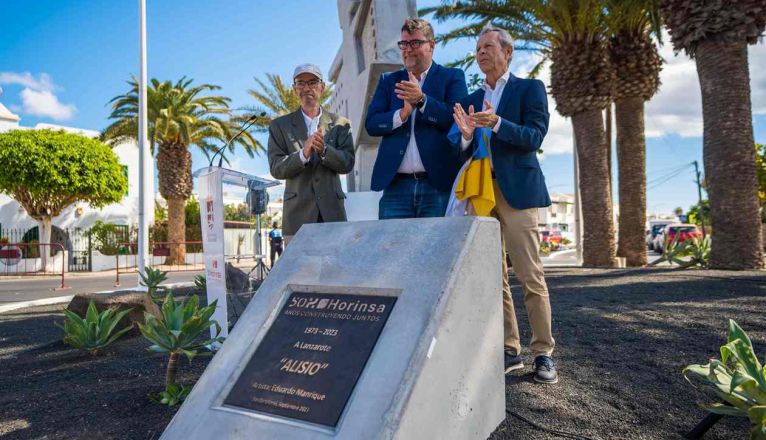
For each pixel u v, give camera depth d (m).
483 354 2.02
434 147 3.19
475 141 3.08
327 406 1.70
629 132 13.52
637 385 2.90
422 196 3.20
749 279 6.97
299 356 1.91
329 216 3.56
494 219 2.16
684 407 2.58
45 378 3.69
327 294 2.10
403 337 1.75
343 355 1.82
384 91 3.46
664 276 7.98
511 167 3.02
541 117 3.11
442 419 1.75
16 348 4.90
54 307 8.26
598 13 12.10
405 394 1.59
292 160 3.42
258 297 2.23
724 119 8.84
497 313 2.13
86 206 27.64
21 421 2.79
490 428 2.06
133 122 21.55
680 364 3.24
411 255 2.01
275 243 18.11
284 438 1.66
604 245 13.09
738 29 8.58
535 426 2.38
